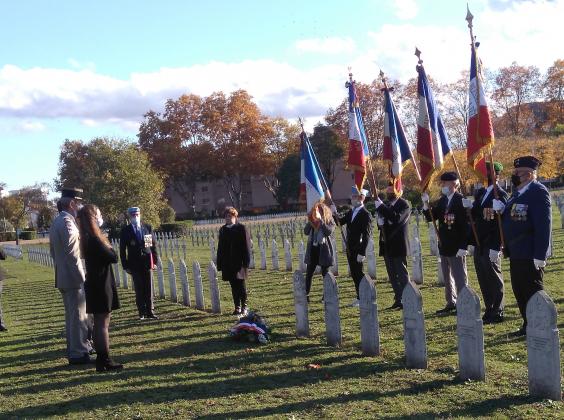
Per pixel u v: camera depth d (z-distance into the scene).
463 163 34.06
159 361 9.38
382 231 11.91
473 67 9.56
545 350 6.25
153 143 85.06
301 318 10.30
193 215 88.44
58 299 19.38
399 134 12.02
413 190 43.16
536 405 6.14
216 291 13.40
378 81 67.81
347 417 6.32
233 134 85.75
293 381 7.80
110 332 12.19
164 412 7.00
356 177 12.17
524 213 8.14
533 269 8.16
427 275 16.11
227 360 9.14
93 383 8.38
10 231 78.31
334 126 76.88
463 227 10.70
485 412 6.12
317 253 13.37
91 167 57.59
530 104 71.88
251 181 98.81
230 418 6.60
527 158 8.23
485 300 10.13
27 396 8.05
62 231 9.36
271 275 19.83
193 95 85.69
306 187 12.71
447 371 7.58
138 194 52.22
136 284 13.51
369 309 8.63
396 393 6.95
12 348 11.45
